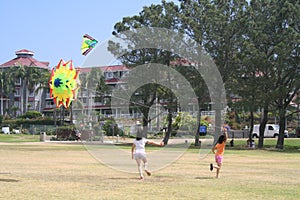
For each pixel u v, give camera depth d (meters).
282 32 42.47
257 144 50.44
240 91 43.09
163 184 13.33
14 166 18.80
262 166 21.11
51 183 13.24
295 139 58.34
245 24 42.12
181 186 12.93
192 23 41.81
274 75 42.22
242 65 42.72
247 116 71.44
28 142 46.62
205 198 10.83
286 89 41.56
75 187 12.43
